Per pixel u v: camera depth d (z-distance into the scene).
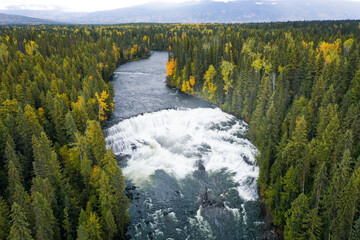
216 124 84.06
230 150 68.81
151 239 45.44
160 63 177.50
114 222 42.09
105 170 46.59
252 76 87.75
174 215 50.31
